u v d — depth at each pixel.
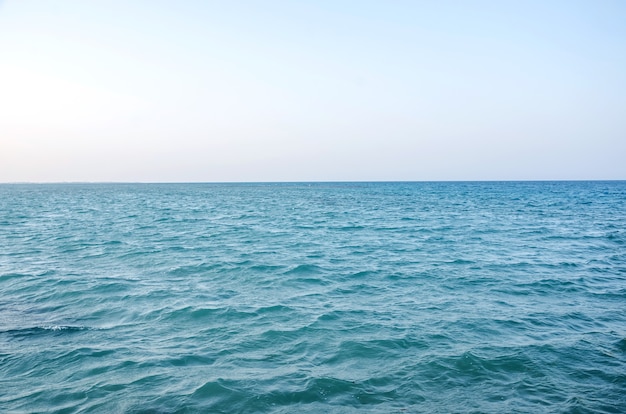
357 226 35.69
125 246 24.25
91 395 7.31
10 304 12.77
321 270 17.66
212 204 70.12
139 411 6.81
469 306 12.63
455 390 7.56
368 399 7.25
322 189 160.88
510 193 107.38
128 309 12.28
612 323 11.14
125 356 8.96
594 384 7.75
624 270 17.86
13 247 23.81
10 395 7.30
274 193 121.69
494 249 23.44
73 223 38.00
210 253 21.89
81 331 10.50
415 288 14.77
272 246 24.50
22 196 102.56
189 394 7.36
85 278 16.14
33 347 9.44
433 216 45.31
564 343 9.70
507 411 6.84
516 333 10.37
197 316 11.62
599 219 40.97
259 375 8.12
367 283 15.46
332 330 10.55
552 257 20.94
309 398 7.28
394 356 9.01
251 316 11.62
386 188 165.62
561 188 148.38
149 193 126.25
